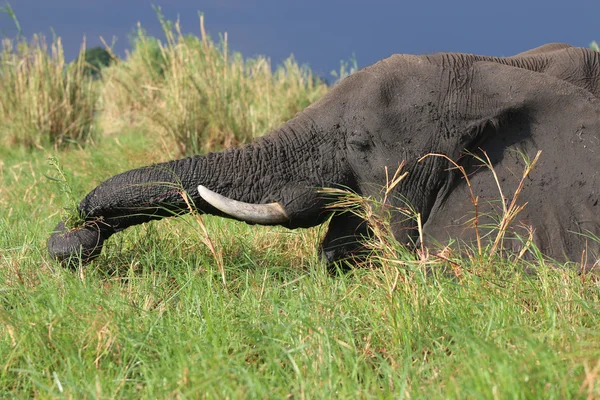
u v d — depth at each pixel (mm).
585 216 11883
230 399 7078
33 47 31859
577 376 7090
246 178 11773
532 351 7180
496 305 9320
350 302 9969
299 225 12133
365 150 11969
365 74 12320
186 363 7711
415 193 12086
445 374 7543
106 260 12195
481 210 12055
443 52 12531
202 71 25938
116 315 9156
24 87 31344
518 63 12945
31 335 8688
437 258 11156
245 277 11492
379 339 9031
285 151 11992
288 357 8219
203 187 11477
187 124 25641
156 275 11805
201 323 9266
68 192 11906
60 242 11344
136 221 11656
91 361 8188
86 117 32250
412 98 11977
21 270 11680
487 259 10906
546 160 12008
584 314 9328
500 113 12062
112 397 7359
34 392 7945
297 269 12344
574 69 12961
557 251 11773
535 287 9773
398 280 9711
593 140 11875
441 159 12031
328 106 12227
